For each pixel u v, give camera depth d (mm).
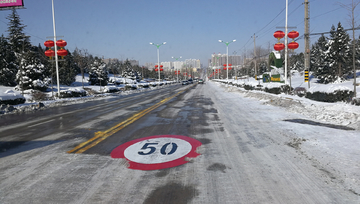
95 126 8672
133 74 70062
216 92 28562
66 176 4031
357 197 3174
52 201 3211
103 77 45750
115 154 5211
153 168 4340
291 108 11734
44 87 28859
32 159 4965
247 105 14438
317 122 8328
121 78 65250
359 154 4762
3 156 5242
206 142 6133
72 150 5574
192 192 3410
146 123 9141
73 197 3309
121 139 6602
